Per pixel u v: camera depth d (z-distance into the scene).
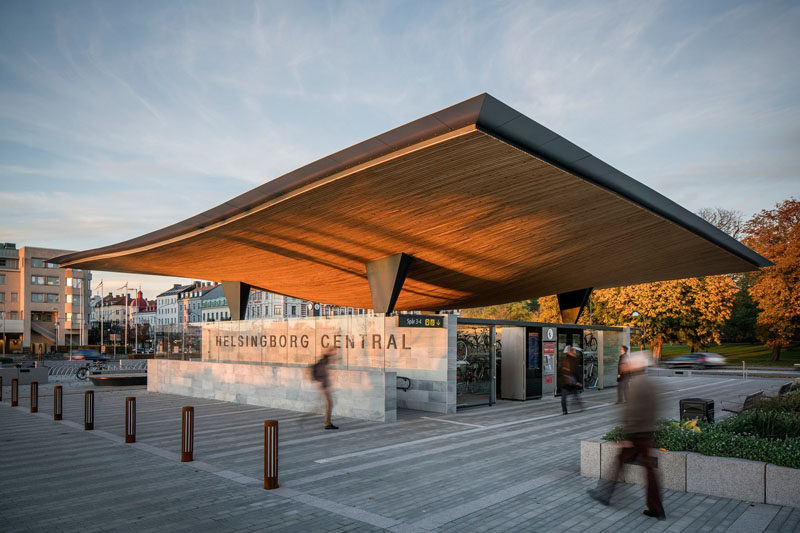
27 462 8.76
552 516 5.95
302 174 11.43
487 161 10.26
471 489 7.04
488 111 8.45
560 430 11.80
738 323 53.50
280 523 5.76
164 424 12.74
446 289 23.66
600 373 22.50
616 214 14.25
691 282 40.53
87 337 82.56
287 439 10.69
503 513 6.05
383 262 18.53
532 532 5.45
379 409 12.99
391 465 8.41
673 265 22.23
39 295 79.06
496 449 9.68
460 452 9.41
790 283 38.72
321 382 12.00
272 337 18.75
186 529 5.61
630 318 41.91
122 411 15.42
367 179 11.11
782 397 11.31
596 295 45.75
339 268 20.62
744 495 6.46
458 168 10.60
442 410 14.57
